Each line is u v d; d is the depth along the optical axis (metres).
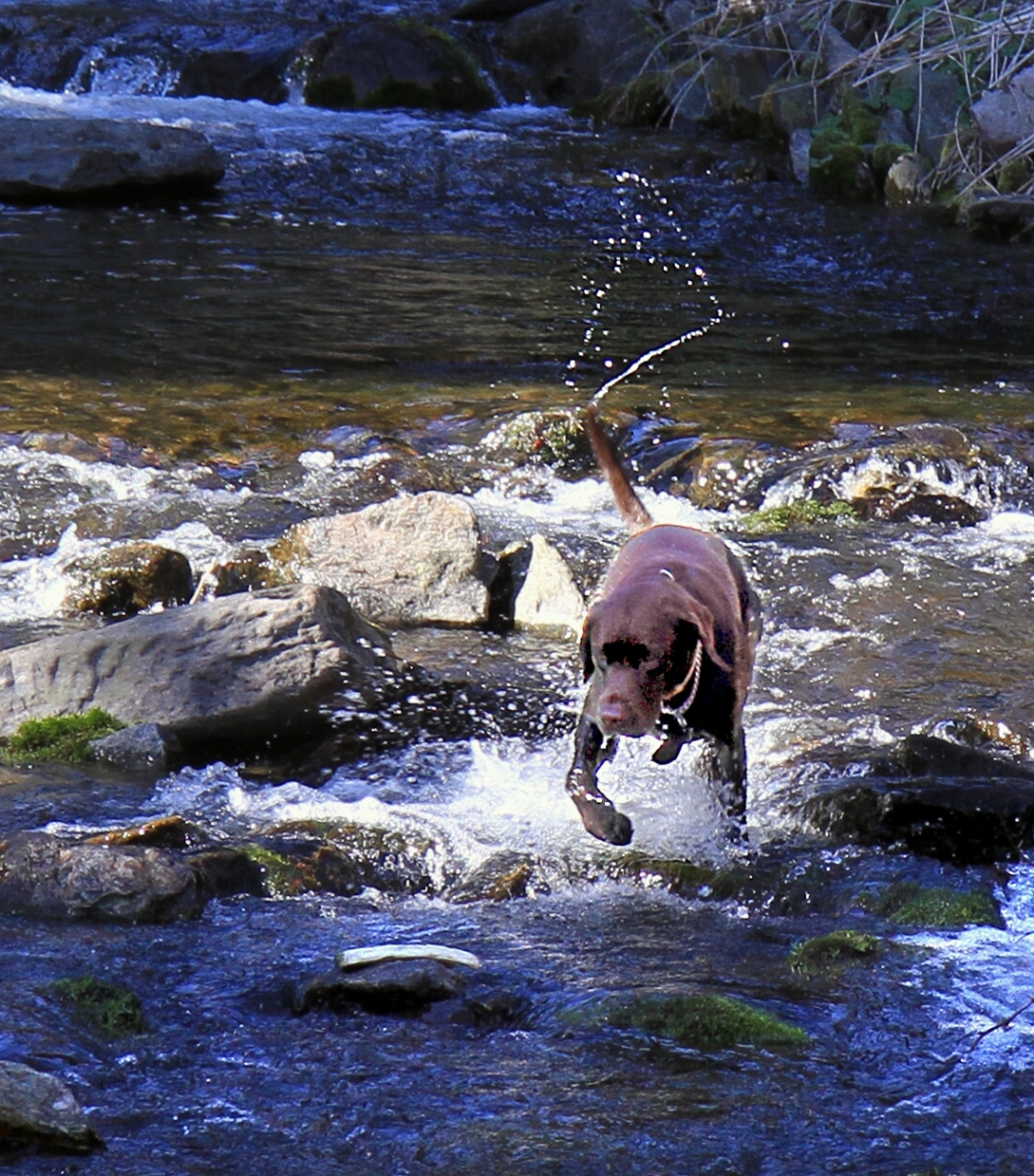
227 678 11.69
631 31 40.16
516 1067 7.46
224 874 9.33
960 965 8.48
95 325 22.56
